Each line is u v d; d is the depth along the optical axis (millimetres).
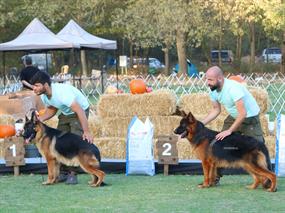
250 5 30812
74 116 7848
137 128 8664
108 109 10367
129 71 40250
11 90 21516
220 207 6312
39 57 35719
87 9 34719
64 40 20203
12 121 10344
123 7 35906
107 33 39406
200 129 7398
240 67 42406
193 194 7055
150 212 6098
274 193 7066
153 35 31797
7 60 37656
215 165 7348
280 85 23391
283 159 8328
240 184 7691
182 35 33219
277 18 28547
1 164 8938
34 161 8930
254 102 7418
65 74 24953
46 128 7773
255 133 7461
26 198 6953
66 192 7285
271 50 48938
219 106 7645
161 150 8711
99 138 9883
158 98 10258
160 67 43719
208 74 7270
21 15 33219
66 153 7605
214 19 32344
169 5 30828
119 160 9062
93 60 40750
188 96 10734
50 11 32406
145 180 8172
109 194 7102
